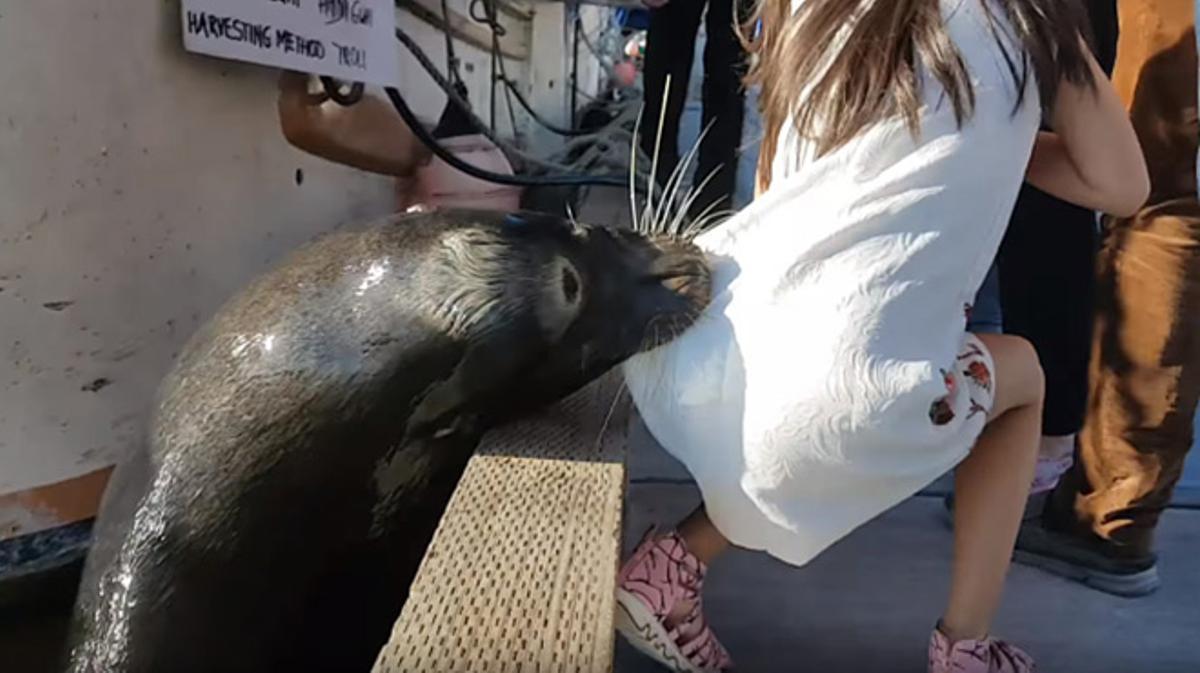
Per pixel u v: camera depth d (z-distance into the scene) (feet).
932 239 3.72
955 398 3.83
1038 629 5.28
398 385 4.11
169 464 4.20
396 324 4.10
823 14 3.98
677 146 10.65
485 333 4.04
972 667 4.34
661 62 10.34
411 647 2.70
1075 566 5.78
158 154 5.93
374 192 9.07
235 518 4.13
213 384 4.23
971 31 3.81
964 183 3.75
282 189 7.45
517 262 4.08
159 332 6.03
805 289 3.73
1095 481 5.66
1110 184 4.33
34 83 5.01
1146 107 5.32
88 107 5.35
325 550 4.28
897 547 6.16
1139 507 5.57
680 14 10.05
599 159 13.53
